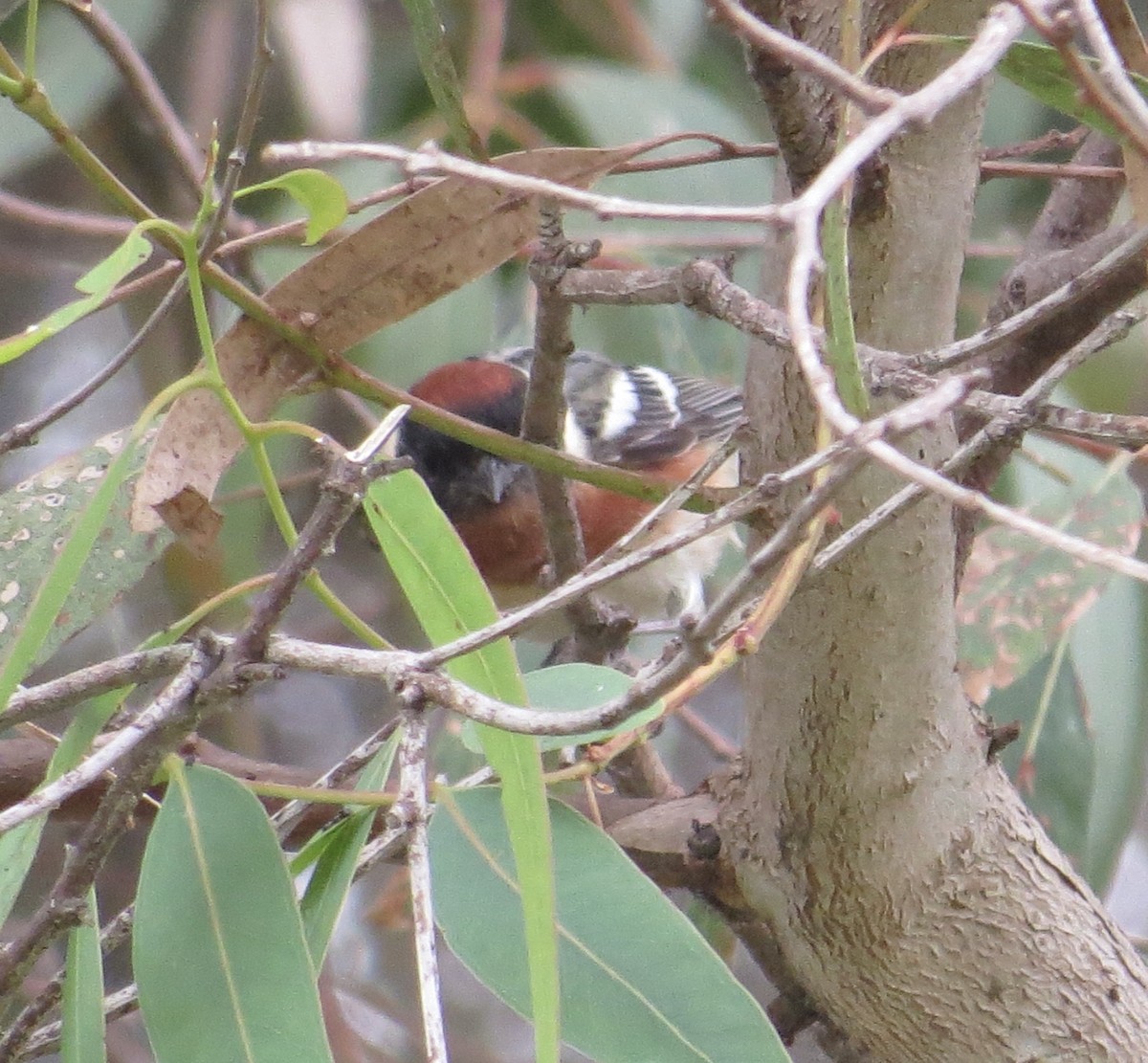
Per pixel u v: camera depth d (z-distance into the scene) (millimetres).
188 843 2830
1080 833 5125
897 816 3320
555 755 4055
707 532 2266
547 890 2443
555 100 6391
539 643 6199
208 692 2406
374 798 2898
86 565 3316
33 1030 2820
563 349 3291
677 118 5973
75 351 7121
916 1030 3559
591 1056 2840
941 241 2889
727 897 3729
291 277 3172
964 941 3420
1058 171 3656
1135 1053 3436
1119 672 5383
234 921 2756
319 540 2381
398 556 2670
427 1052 2053
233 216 4949
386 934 6977
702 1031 2850
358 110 5758
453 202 3119
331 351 3256
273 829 2830
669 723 6391
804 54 2039
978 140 2896
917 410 1830
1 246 6883
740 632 2676
